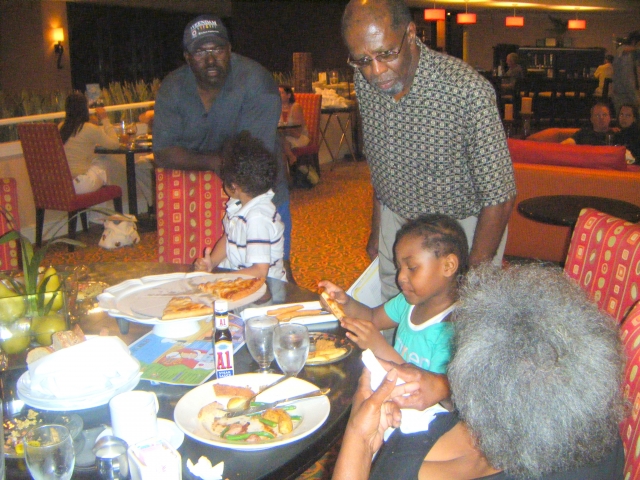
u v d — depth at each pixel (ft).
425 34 53.21
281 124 24.86
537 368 2.54
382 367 3.79
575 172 14.40
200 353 4.91
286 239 9.78
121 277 6.68
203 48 8.55
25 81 40.19
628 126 20.51
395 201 7.30
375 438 3.40
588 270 5.87
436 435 3.36
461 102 6.25
